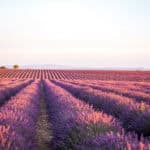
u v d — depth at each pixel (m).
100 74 88.62
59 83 34.66
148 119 8.27
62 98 13.43
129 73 96.12
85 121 6.61
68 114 8.09
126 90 19.81
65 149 6.38
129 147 4.36
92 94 15.87
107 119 6.99
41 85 38.75
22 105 10.41
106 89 21.72
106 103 12.34
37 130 9.56
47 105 15.62
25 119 7.55
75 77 72.81
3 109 9.45
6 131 5.48
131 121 8.88
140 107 9.88
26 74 88.94
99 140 5.11
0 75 81.19
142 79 63.03
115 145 4.67
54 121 9.33
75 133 6.23
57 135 7.41
